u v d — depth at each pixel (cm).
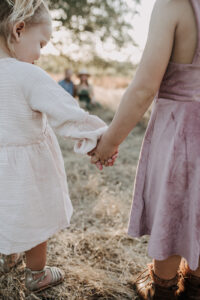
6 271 154
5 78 101
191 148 98
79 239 183
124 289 148
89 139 110
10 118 106
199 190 99
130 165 322
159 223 106
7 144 109
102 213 213
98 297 144
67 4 742
